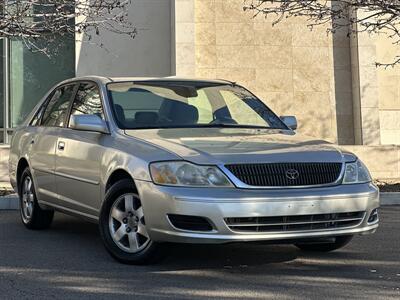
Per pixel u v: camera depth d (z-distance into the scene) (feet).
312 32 49.98
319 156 17.02
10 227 25.27
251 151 16.63
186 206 15.53
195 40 48.65
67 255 19.60
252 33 49.52
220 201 15.49
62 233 23.68
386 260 19.10
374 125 48.42
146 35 50.37
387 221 27.32
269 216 15.74
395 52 50.37
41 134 23.53
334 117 50.14
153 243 16.85
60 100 23.94
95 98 21.04
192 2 47.34
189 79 22.61
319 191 16.37
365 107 48.42
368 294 15.15
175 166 16.11
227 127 20.13
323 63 50.06
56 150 21.65
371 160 45.68
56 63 50.93
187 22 47.34
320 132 49.96
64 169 20.86
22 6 34.17
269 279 16.56
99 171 18.63
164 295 14.96
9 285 16.03
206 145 17.03
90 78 22.34
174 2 47.37
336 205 16.51
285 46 49.78
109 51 49.93
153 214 16.17
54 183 21.74
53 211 23.98
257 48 49.60
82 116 19.22
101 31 49.80
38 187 23.08
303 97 49.90
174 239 15.85
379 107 50.24
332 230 16.58
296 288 15.66
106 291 15.35
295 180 16.31
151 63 50.37
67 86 23.99
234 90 22.71
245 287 15.71
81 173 19.76
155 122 19.75
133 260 17.47
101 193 18.61
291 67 49.80
